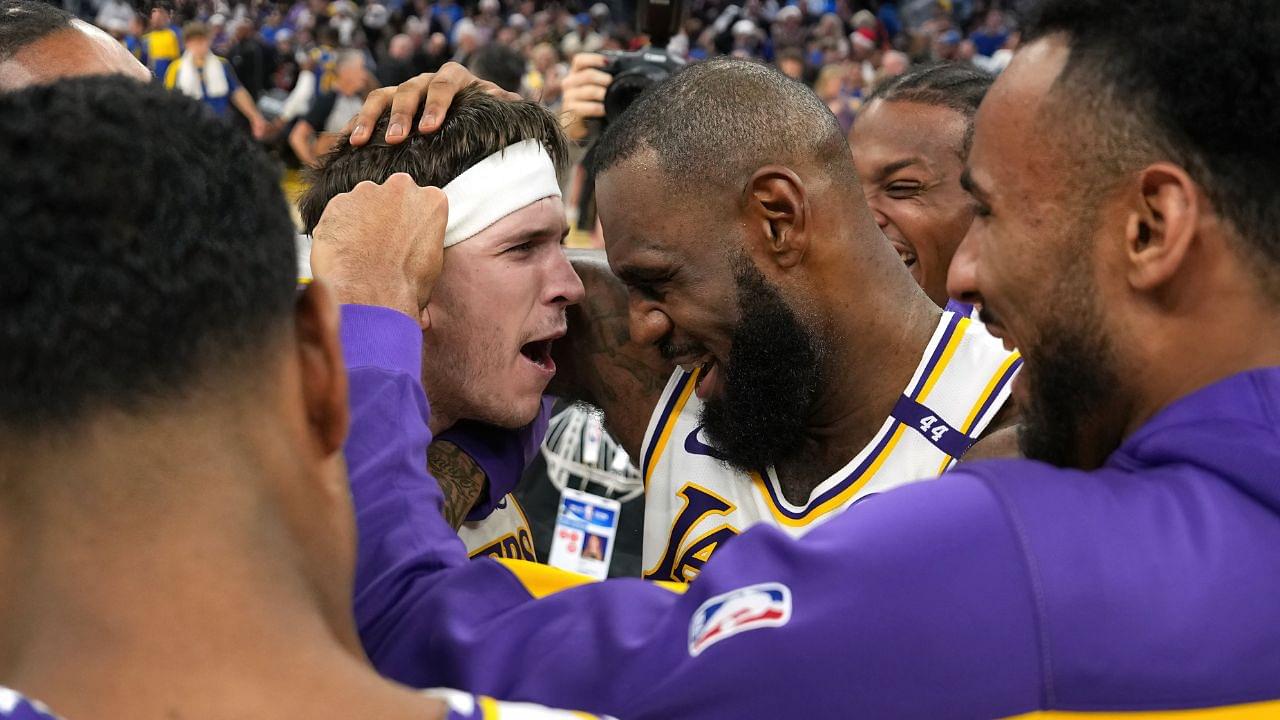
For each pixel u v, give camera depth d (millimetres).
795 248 1201
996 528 718
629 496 1919
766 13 16047
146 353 518
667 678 731
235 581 539
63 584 527
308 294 599
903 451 1251
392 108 1329
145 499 528
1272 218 728
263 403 562
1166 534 713
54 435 521
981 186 820
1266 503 722
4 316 506
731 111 1195
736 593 737
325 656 553
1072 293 786
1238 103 713
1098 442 836
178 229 524
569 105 2605
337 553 611
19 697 494
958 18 15609
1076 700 692
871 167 1609
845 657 707
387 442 924
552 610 807
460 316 1303
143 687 519
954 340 1266
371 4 16156
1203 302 753
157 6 10492
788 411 1241
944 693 700
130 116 535
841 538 741
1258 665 688
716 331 1242
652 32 2576
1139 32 741
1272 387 736
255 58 10648
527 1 17125
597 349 1487
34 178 507
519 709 583
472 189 1275
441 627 811
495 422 1349
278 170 598
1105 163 755
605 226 1265
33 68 1254
